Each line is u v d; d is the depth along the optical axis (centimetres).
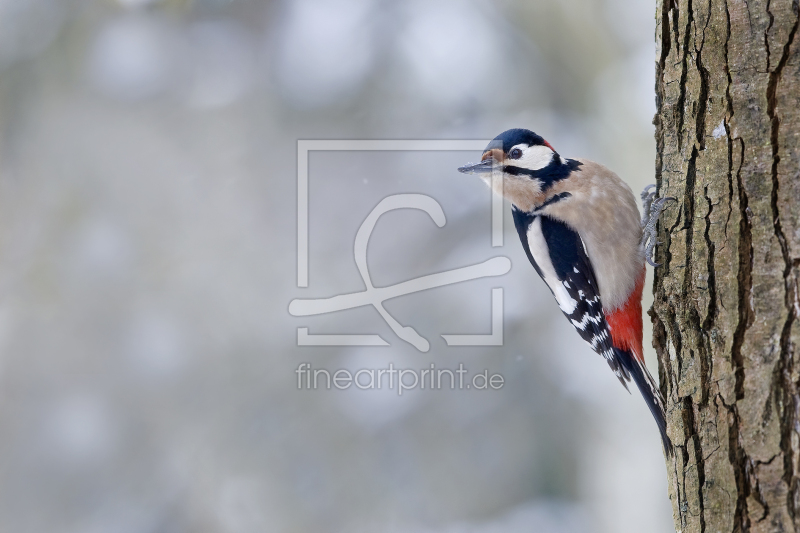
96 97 1244
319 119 1255
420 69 1268
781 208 414
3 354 1136
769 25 428
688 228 466
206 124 1249
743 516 408
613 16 1296
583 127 1301
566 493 1153
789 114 418
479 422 1162
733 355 422
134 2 1262
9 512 1093
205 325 1177
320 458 1134
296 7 1269
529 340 1197
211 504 1109
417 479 1132
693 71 471
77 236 1200
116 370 1152
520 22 1298
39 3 1243
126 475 1122
